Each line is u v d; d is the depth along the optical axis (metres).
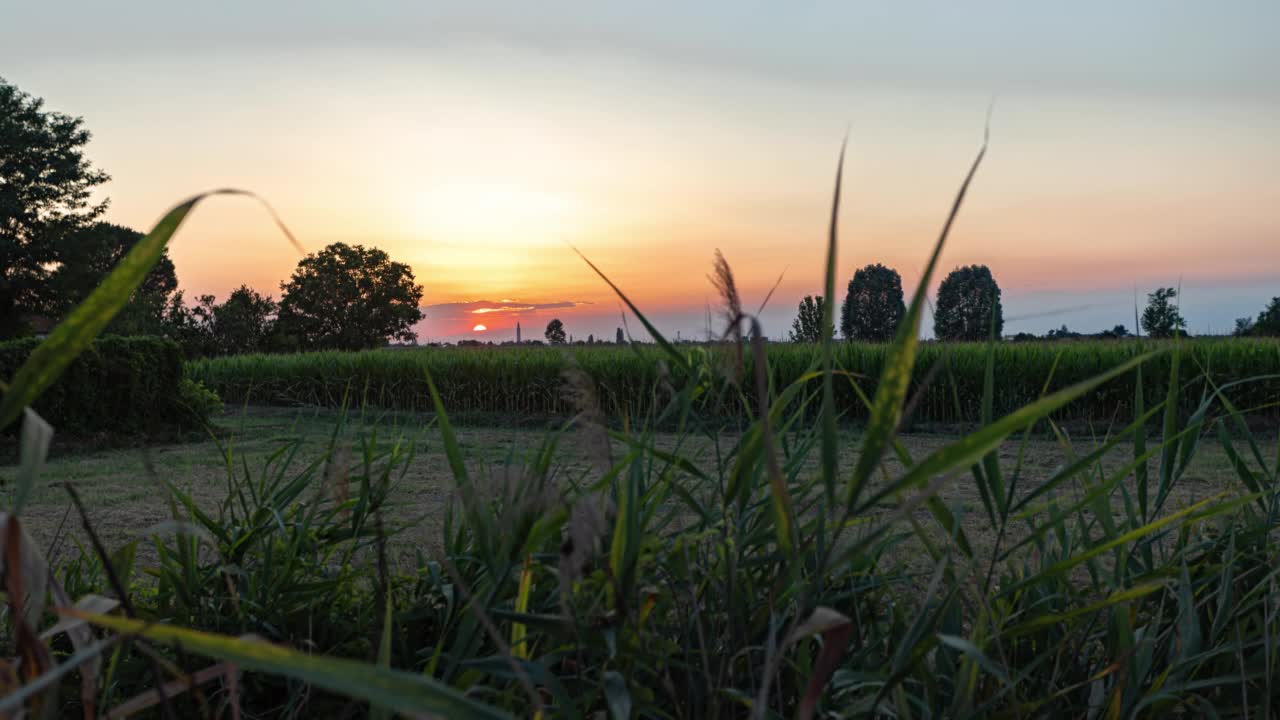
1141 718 1.57
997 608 1.62
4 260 39.47
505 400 16.50
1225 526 1.89
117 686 1.74
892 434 0.78
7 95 42.44
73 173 42.38
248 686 1.72
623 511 1.11
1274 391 11.08
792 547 0.89
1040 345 15.80
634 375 12.05
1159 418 8.91
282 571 1.92
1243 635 1.67
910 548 2.98
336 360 20.11
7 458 9.15
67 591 1.97
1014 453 7.81
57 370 0.71
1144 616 1.82
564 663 1.35
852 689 1.34
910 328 0.75
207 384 22.52
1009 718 1.29
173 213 0.71
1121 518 3.19
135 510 5.77
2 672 0.73
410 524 2.03
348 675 0.56
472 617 1.31
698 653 1.42
